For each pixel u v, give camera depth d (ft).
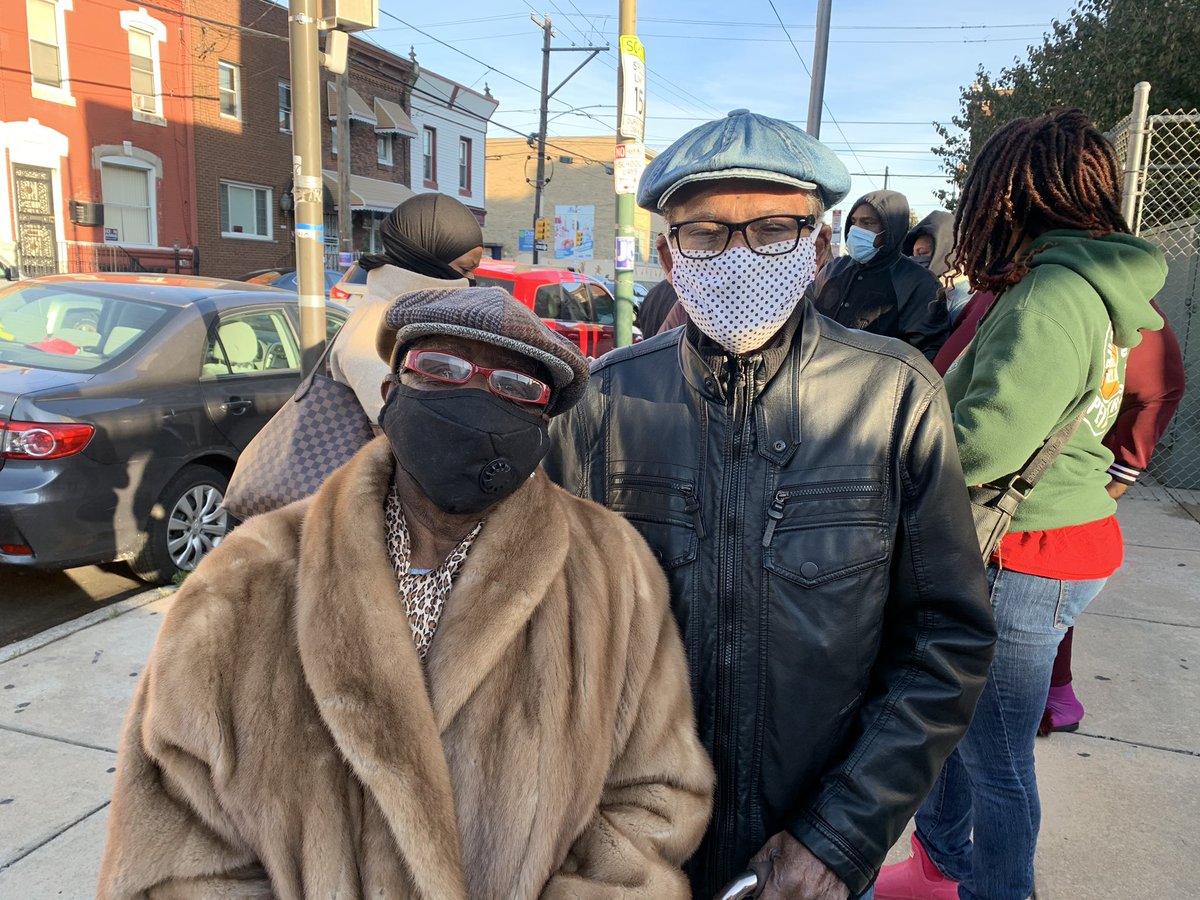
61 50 59.72
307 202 13.79
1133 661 12.04
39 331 14.56
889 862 8.27
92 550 12.98
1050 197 5.80
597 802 3.94
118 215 65.10
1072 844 8.30
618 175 23.34
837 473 4.44
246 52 72.59
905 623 4.59
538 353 3.86
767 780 4.49
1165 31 34.42
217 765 3.50
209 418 14.62
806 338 4.64
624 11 22.61
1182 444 21.86
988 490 5.73
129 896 3.46
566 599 4.02
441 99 94.94
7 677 11.30
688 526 4.61
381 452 4.21
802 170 4.23
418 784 3.48
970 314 7.13
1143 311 5.62
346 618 3.66
